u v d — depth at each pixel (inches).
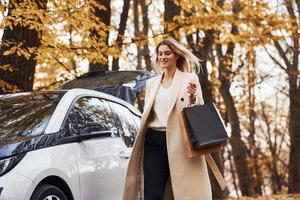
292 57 860.6
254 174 1286.9
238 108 1186.6
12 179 167.9
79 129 211.9
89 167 205.8
